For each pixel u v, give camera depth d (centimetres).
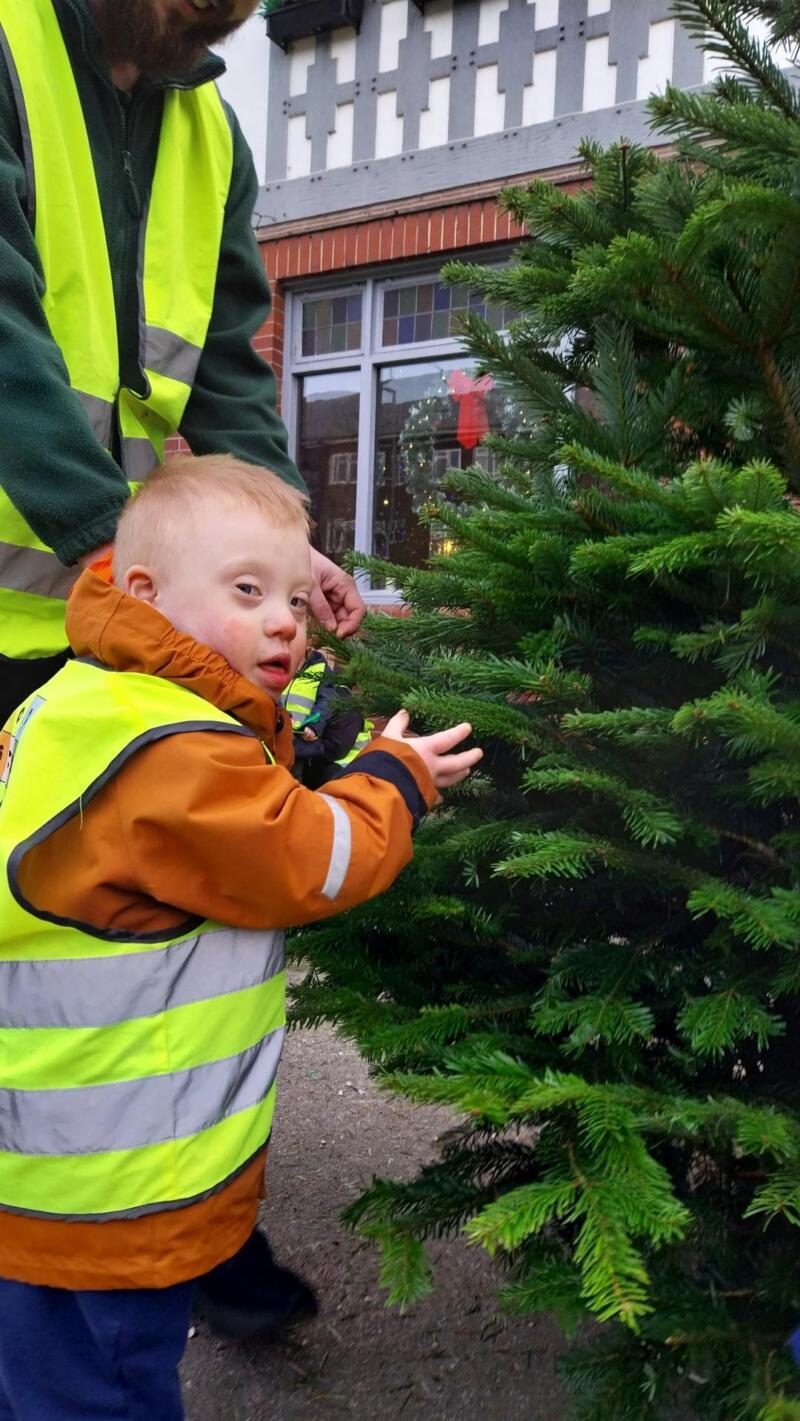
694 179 153
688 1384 142
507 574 135
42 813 119
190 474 134
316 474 615
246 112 605
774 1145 98
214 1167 122
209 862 117
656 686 138
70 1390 123
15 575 168
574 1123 117
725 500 115
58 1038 119
